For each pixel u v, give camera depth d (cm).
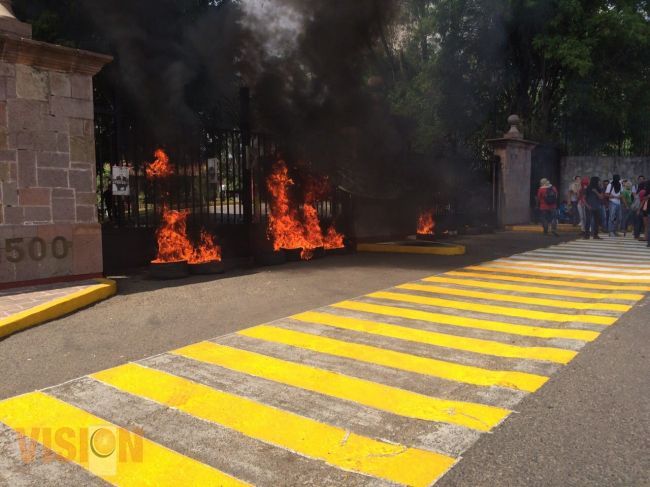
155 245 814
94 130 680
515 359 397
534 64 1819
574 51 1552
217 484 229
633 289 677
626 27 1571
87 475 237
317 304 591
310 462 248
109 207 773
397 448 261
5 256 601
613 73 1731
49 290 596
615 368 374
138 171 796
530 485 228
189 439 270
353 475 236
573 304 589
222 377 359
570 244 1227
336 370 373
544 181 1452
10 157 601
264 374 365
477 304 591
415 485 228
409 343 439
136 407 310
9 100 597
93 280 659
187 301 604
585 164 1908
